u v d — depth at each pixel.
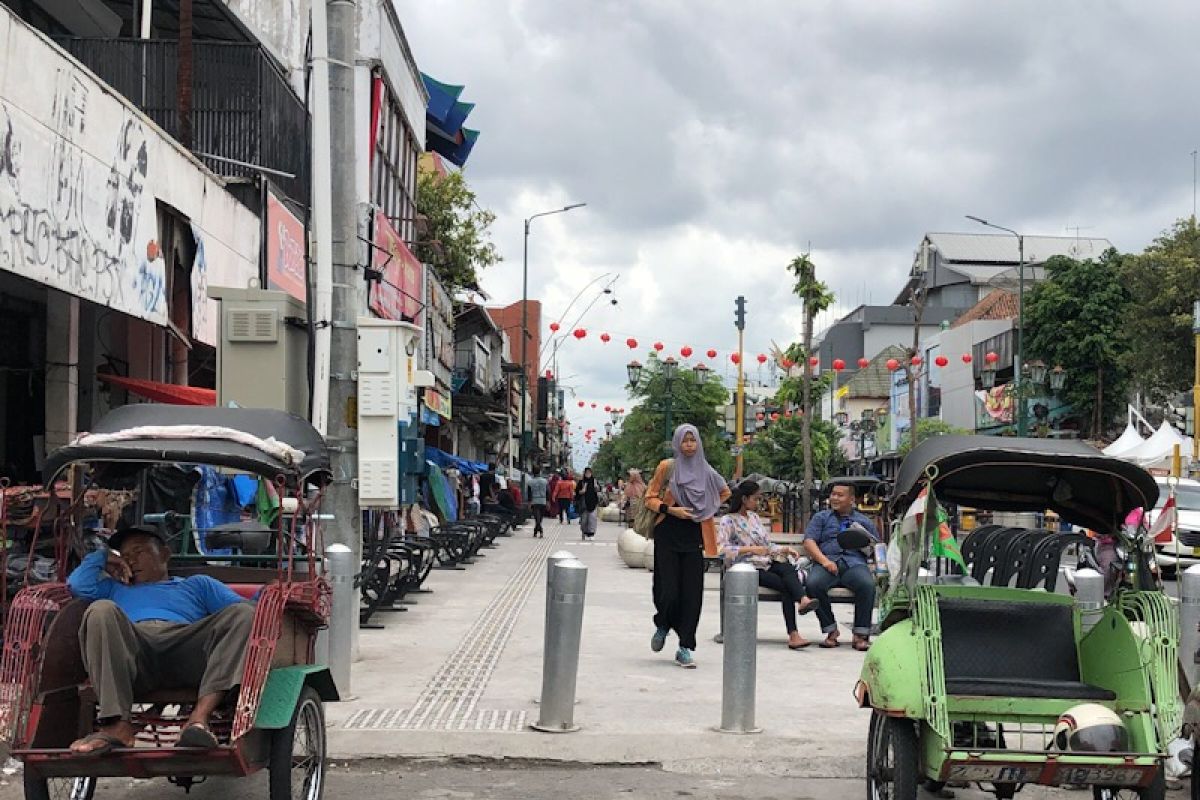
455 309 40.75
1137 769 5.80
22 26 10.07
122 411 7.07
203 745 5.55
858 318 109.56
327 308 11.10
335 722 8.53
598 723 8.67
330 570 9.38
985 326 73.19
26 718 5.66
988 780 5.90
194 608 6.23
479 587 18.44
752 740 8.23
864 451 86.50
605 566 23.34
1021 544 8.64
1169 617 6.17
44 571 8.84
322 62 11.15
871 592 12.56
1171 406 52.97
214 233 15.70
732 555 12.75
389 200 27.03
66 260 11.05
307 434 7.09
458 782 7.45
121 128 12.38
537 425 77.50
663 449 43.50
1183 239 49.53
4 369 13.53
